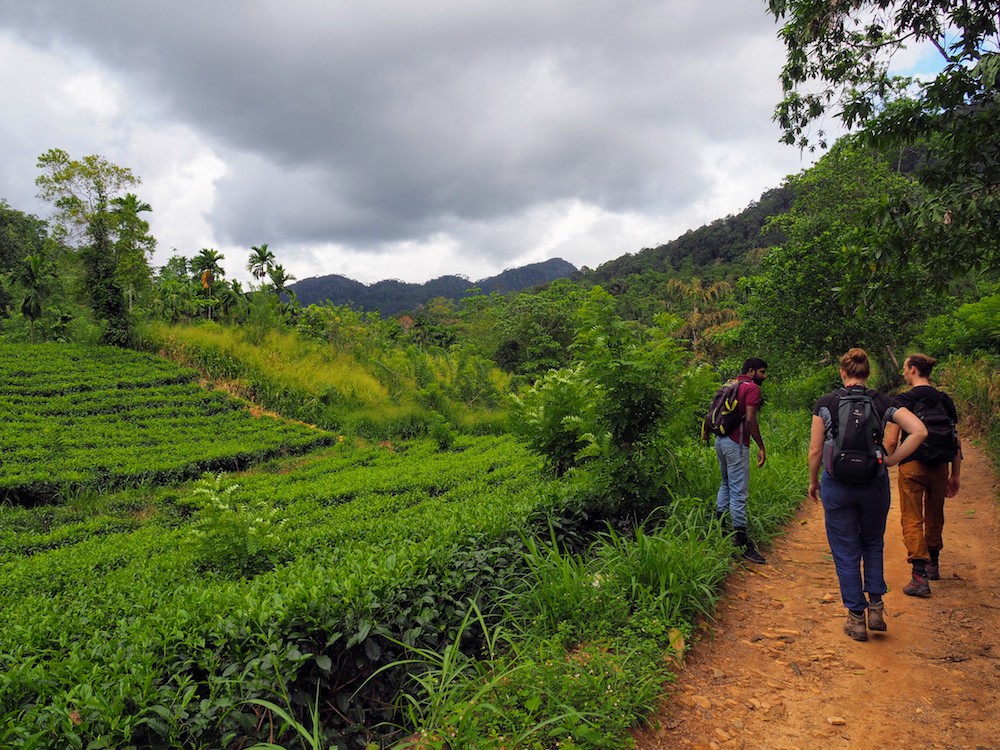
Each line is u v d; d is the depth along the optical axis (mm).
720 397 5855
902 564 5566
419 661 3477
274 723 3129
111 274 32625
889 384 21531
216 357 31250
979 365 13883
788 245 20859
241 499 15250
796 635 4172
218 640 3244
